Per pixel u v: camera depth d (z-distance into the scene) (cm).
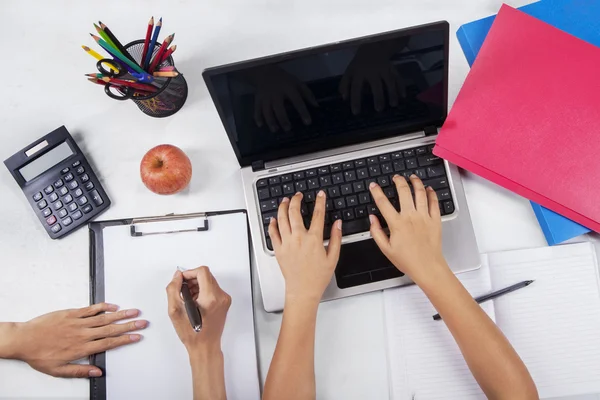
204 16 86
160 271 78
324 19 85
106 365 77
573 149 74
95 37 67
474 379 75
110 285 78
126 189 82
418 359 75
